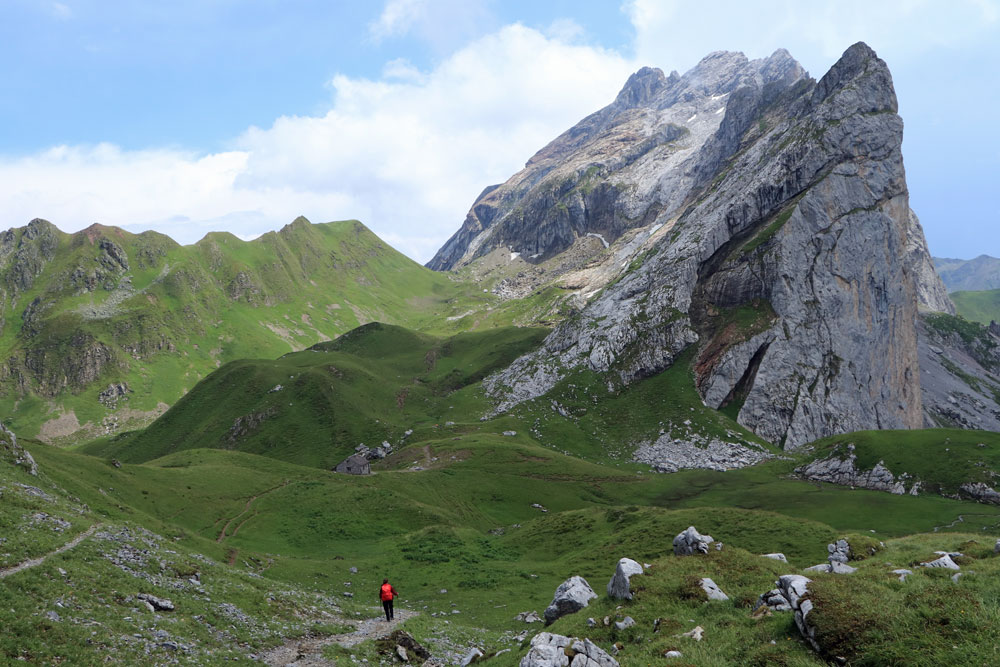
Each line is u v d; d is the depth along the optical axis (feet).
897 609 73.31
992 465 452.35
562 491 499.10
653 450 650.84
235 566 224.12
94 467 318.45
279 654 110.01
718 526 263.29
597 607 110.73
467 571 263.70
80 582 104.99
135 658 86.43
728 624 90.84
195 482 364.99
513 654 102.06
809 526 250.37
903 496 440.04
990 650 61.26
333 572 254.06
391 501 383.24
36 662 76.07
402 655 118.93
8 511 131.75
